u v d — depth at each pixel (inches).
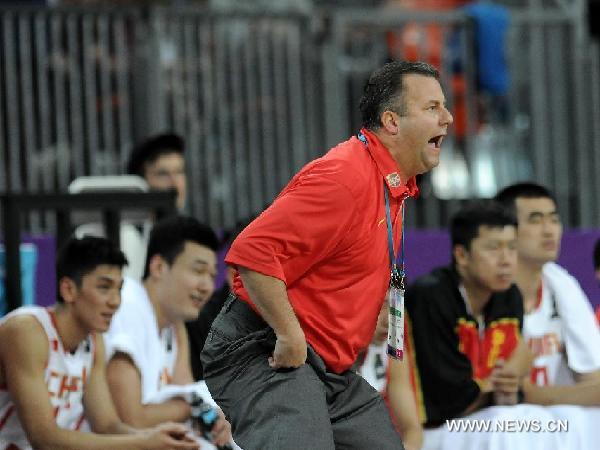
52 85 928.3
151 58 950.4
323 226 462.9
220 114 975.0
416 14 1026.1
